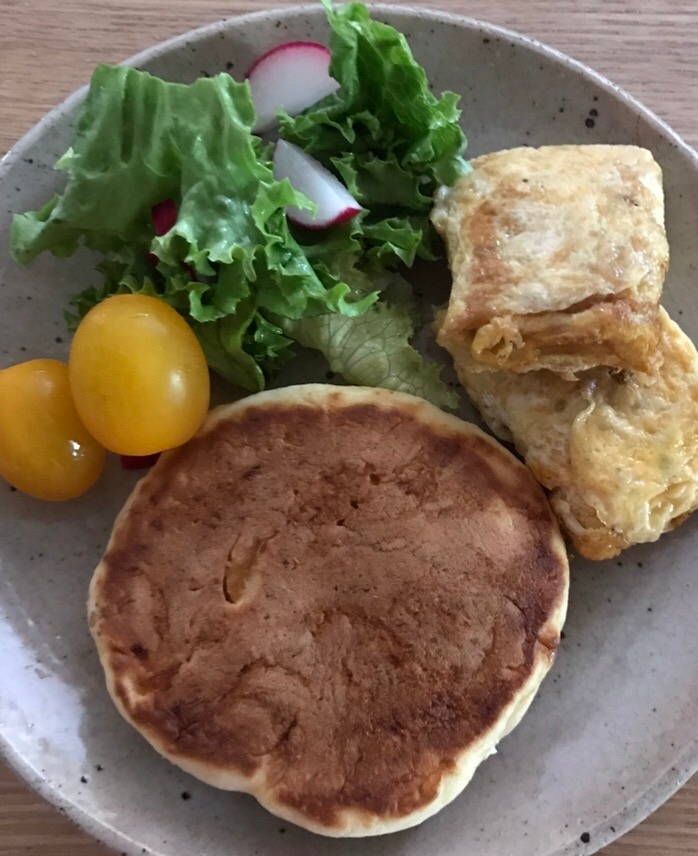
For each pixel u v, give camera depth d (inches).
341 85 7.9
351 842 7.3
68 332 8.3
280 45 8.5
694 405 7.9
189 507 7.6
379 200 8.4
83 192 7.5
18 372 7.7
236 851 7.2
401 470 7.7
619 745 7.7
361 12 7.8
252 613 7.3
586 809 7.5
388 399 8.0
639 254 7.6
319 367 8.6
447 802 7.1
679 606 8.2
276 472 7.7
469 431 8.0
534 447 7.9
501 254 7.6
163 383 7.3
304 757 7.0
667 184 8.7
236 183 7.4
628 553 8.3
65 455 7.7
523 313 7.4
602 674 8.0
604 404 7.9
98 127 7.3
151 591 7.5
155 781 7.4
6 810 7.8
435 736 7.1
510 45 8.6
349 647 7.2
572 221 7.7
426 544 7.5
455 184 8.2
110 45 9.2
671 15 9.7
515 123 8.9
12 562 7.9
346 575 7.4
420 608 7.3
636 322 7.4
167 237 7.1
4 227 8.1
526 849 7.4
